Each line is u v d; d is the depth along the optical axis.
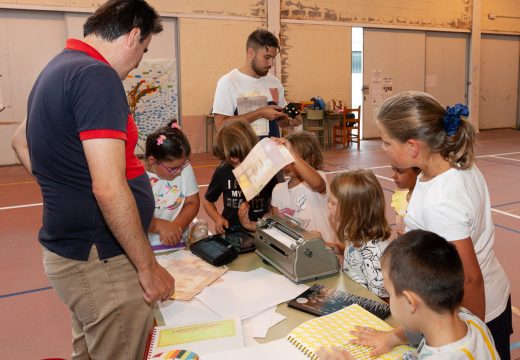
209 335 1.11
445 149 1.11
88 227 1.21
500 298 1.28
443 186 1.12
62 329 2.27
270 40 2.54
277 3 7.65
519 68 10.34
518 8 9.97
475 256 1.09
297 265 1.34
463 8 9.35
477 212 1.13
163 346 1.07
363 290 1.31
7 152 6.47
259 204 2.17
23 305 2.50
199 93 7.40
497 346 1.29
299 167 1.73
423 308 0.88
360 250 1.53
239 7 7.44
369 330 1.07
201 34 7.28
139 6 1.25
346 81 8.50
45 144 1.16
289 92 8.06
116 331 1.28
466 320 0.95
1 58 6.24
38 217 4.09
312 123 8.05
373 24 8.54
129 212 1.13
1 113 6.35
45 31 6.39
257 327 1.15
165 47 7.13
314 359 0.99
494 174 5.58
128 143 1.25
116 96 1.13
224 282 1.38
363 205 1.50
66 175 1.17
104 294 1.25
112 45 1.24
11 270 2.95
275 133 2.68
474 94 9.77
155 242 1.73
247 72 2.66
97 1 6.51
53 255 1.24
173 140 1.67
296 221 1.55
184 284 1.37
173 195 1.90
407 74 9.07
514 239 3.39
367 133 8.93
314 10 8.02
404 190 1.67
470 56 9.62
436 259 0.88
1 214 4.19
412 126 1.09
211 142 7.61
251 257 1.57
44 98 1.14
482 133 9.64
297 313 1.21
